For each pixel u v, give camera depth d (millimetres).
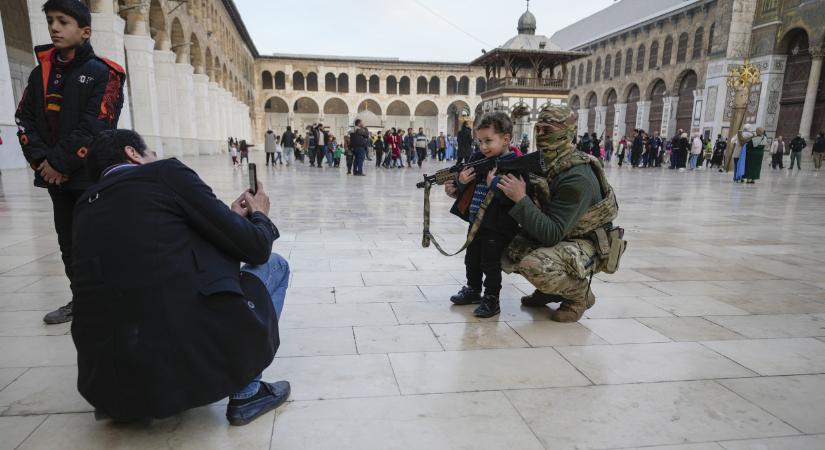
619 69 38812
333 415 1909
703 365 2410
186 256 1608
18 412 1880
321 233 5613
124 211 1536
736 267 4406
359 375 2238
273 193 9766
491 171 2836
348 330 2768
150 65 17031
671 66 32375
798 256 4875
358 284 3648
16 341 2508
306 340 2615
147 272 1520
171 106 20328
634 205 8961
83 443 1704
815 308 3301
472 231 2898
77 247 1571
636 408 2002
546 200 2816
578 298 2926
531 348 2574
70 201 2682
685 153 22609
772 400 2086
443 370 2305
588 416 1936
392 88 55844
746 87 18781
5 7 17188
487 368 2334
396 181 13164
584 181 2680
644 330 2859
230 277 1699
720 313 3178
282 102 56188
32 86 2584
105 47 13344
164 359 1553
